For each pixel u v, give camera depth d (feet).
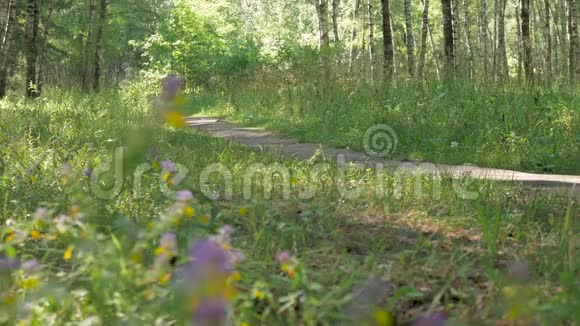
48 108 58.08
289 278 12.84
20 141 31.07
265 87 77.97
